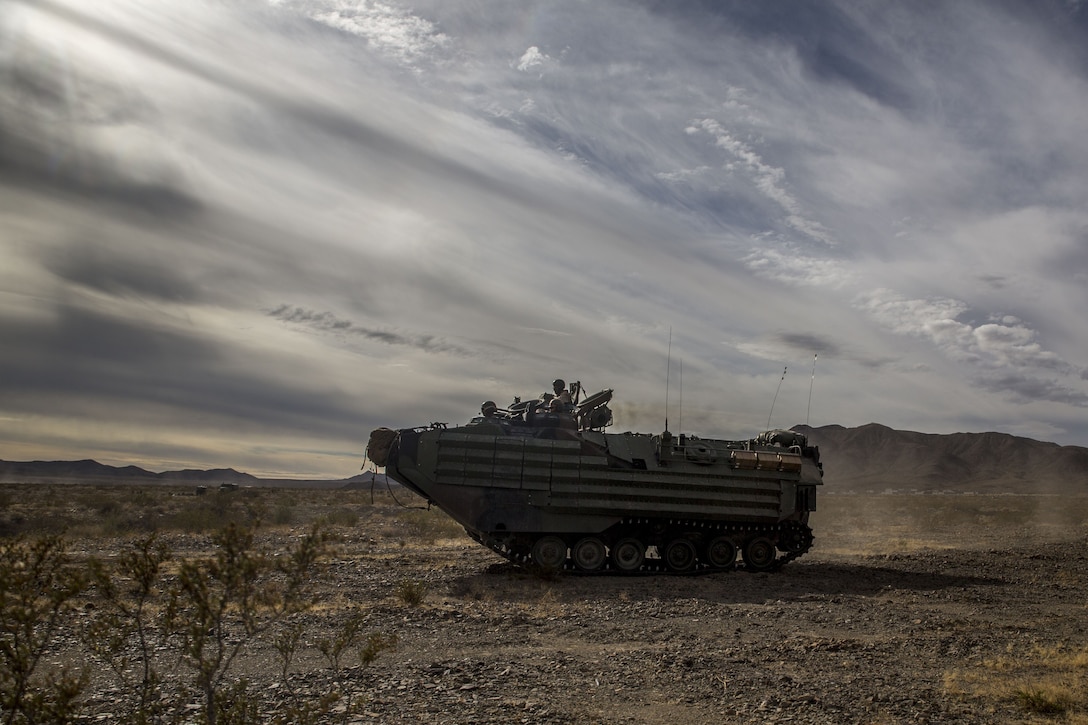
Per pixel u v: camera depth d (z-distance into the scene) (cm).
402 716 1004
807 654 1402
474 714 1017
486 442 2486
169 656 1289
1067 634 1631
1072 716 1064
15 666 735
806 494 2711
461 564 2642
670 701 1108
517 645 1448
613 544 2572
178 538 3269
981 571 2664
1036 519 6053
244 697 890
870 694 1151
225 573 754
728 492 2584
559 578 2406
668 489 2533
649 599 2047
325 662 1272
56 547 809
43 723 762
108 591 816
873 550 3422
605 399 2816
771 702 1102
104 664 1232
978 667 1328
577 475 2491
